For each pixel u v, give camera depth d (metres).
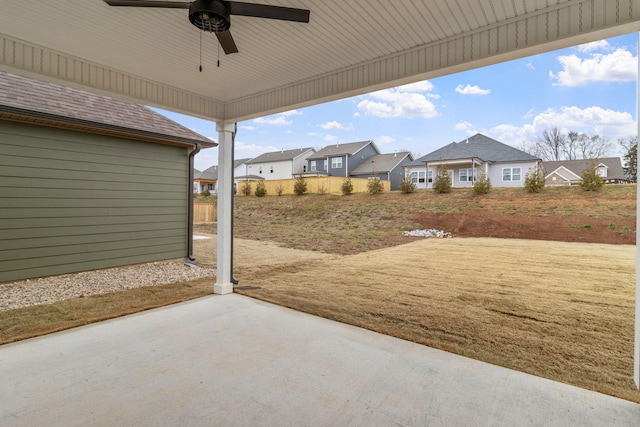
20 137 5.05
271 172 28.98
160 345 3.05
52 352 2.88
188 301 4.46
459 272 5.71
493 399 2.23
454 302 4.34
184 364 2.68
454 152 18.59
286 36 3.01
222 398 2.21
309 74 3.88
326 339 3.23
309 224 11.99
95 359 2.76
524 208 9.45
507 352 2.97
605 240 7.07
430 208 11.16
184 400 2.18
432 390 2.34
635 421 2.01
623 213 7.80
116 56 3.43
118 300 4.51
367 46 3.19
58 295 4.68
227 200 4.91
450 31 2.88
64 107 5.49
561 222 8.16
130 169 6.34
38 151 5.23
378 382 2.44
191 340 3.17
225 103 4.86
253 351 2.95
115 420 1.96
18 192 5.05
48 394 2.22
